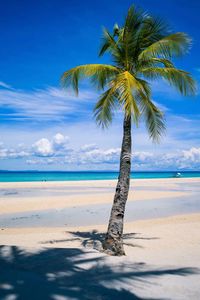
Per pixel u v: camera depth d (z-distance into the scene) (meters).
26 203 24.39
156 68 10.46
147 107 10.64
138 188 45.81
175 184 59.09
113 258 7.74
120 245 9.65
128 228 15.02
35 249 8.43
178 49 10.55
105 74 10.90
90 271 6.27
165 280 5.76
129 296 4.77
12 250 8.19
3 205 23.09
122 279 5.70
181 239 12.29
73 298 4.50
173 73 10.37
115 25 11.41
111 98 10.49
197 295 4.94
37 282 5.21
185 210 22.05
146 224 16.30
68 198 28.33
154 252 9.89
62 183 56.16
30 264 6.75
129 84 9.17
